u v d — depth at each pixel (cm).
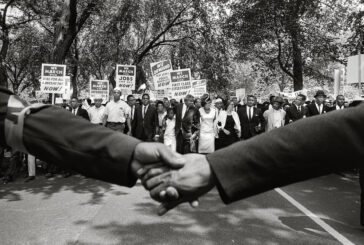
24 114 108
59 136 106
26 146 108
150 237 476
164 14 2467
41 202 684
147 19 2439
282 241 462
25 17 2377
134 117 1282
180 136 1192
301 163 93
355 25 2023
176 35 2650
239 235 484
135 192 766
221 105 1244
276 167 94
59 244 453
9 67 3112
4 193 772
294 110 1296
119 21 2334
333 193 761
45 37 2683
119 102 1195
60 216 580
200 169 101
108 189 803
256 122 1291
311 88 3509
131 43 2597
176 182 102
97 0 1581
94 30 2406
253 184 96
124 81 1658
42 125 107
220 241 461
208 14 2511
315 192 770
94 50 2517
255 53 2592
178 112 1198
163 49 2869
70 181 916
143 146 104
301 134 94
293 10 2306
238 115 1295
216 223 539
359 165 93
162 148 103
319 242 460
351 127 92
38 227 522
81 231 502
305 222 547
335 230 511
